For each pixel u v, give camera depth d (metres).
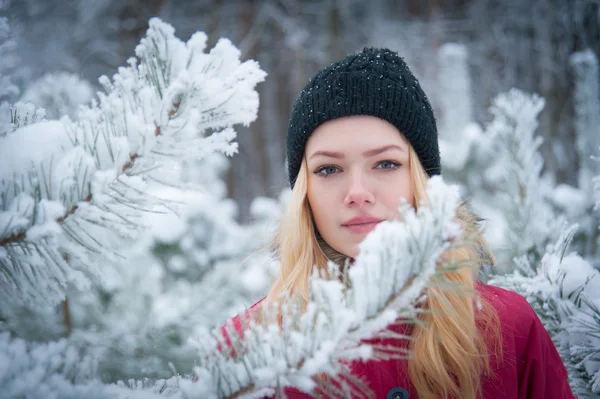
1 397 0.56
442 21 10.82
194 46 0.69
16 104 0.85
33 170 0.67
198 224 2.84
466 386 1.06
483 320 1.14
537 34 9.87
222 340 0.67
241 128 10.49
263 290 2.52
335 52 10.78
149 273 2.43
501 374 1.10
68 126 0.72
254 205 3.50
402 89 1.16
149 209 0.71
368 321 0.60
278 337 0.63
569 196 2.43
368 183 1.06
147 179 0.71
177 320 2.19
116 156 0.67
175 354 2.08
